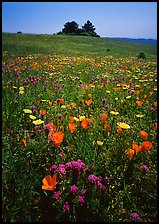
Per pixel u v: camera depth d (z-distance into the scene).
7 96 5.22
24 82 6.88
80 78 8.98
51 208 2.45
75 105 5.30
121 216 2.46
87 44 44.75
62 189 2.56
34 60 13.80
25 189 2.56
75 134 3.79
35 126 3.69
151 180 2.87
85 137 3.72
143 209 2.59
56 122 4.13
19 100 5.06
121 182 2.90
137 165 3.07
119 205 2.54
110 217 2.40
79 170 2.55
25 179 2.72
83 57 19.11
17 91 5.93
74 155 3.23
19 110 4.56
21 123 4.16
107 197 2.57
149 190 2.80
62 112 4.80
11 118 4.12
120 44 57.06
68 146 3.44
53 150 3.18
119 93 6.73
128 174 3.02
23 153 3.18
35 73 9.24
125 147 3.48
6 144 3.33
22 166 2.82
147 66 14.52
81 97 6.09
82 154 3.22
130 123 4.61
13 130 3.78
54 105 5.18
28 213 2.39
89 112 5.11
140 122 4.59
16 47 23.16
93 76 9.34
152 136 3.98
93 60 16.86
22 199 2.45
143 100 6.11
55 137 2.88
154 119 4.94
